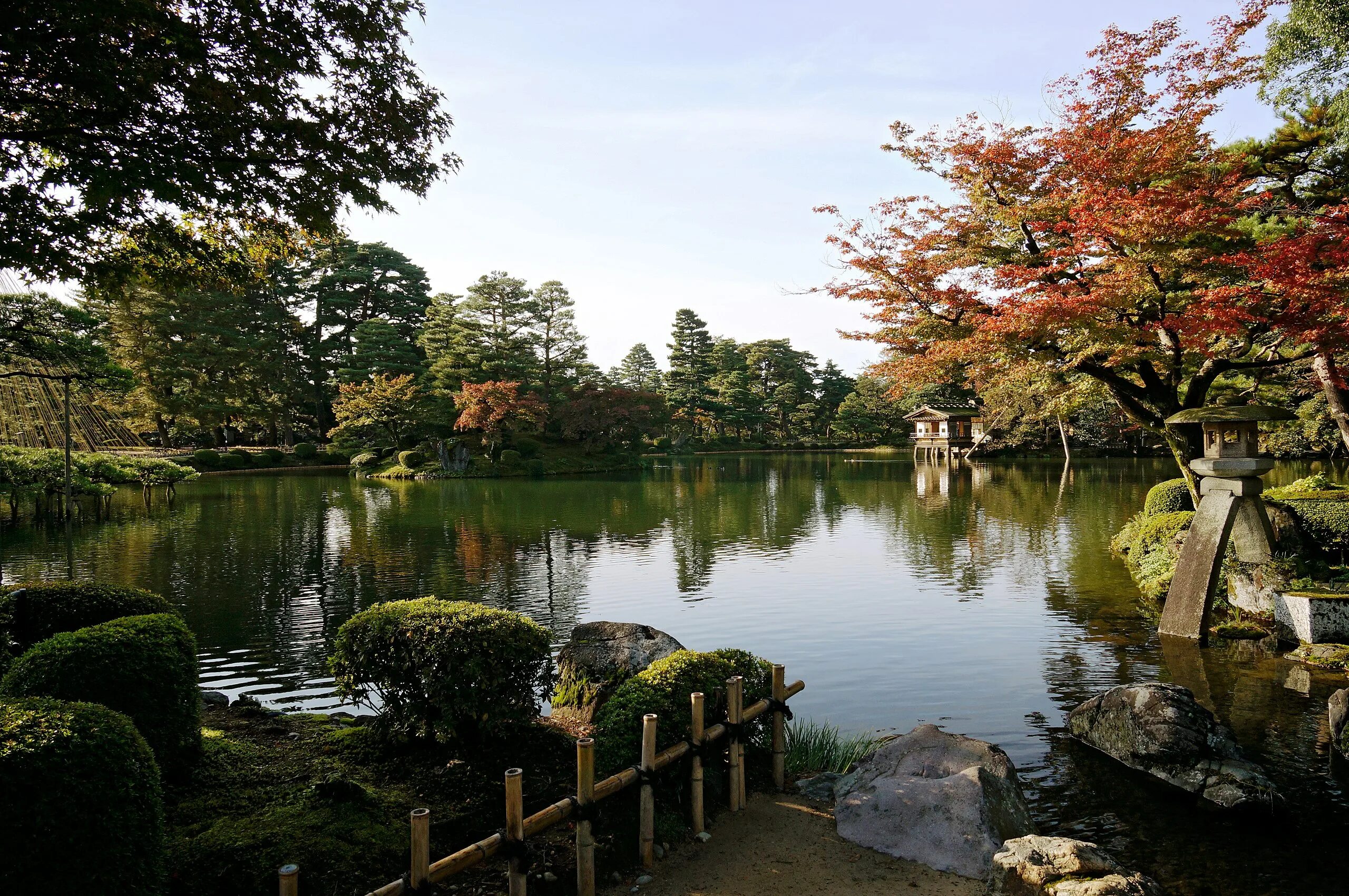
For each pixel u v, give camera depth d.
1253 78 11.20
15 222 5.72
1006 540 20.45
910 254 12.77
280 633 11.69
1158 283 11.20
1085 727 7.32
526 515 27.20
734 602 13.77
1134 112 11.61
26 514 26.73
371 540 21.14
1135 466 48.19
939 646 10.74
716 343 90.69
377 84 6.68
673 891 4.59
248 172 6.18
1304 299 10.07
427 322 61.84
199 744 6.05
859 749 7.11
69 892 3.20
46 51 5.11
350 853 4.48
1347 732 6.74
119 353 45.69
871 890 4.57
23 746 3.29
